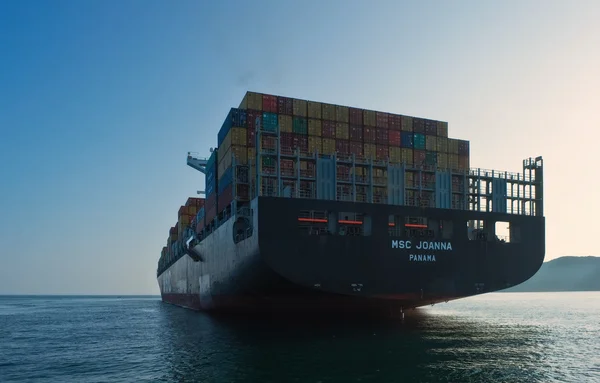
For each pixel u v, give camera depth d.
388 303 33.66
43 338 38.81
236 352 26.19
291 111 37.62
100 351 29.98
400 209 33.28
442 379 19.70
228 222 37.50
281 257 29.77
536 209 38.84
